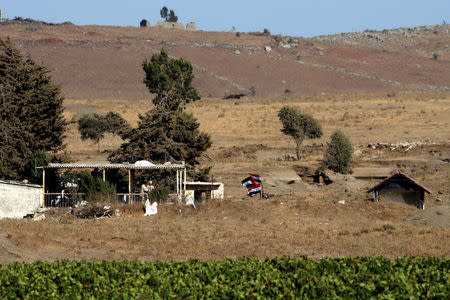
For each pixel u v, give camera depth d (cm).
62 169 16062
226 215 14325
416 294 5638
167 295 5628
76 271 6475
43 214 13625
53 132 17862
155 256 9569
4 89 17162
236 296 5572
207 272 6475
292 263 6900
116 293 5616
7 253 8838
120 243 10631
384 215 15000
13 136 16838
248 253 9906
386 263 7012
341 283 5900
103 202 14475
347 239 11662
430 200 17488
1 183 13875
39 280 6134
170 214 14100
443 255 9981
